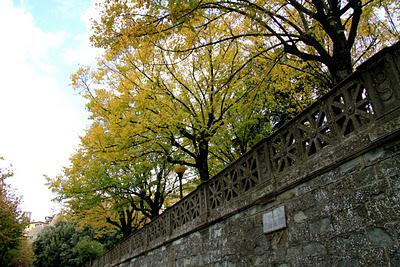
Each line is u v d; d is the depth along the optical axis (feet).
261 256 20.65
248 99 34.30
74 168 52.24
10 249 86.74
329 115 16.11
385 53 13.26
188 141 44.11
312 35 23.48
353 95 14.79
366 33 32.63
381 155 13.25
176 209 36.06
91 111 39.65
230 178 25.49
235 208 23.89
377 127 13.32
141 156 40.37
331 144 15.81
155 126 36.22
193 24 26.81
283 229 18.93
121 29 22.88
